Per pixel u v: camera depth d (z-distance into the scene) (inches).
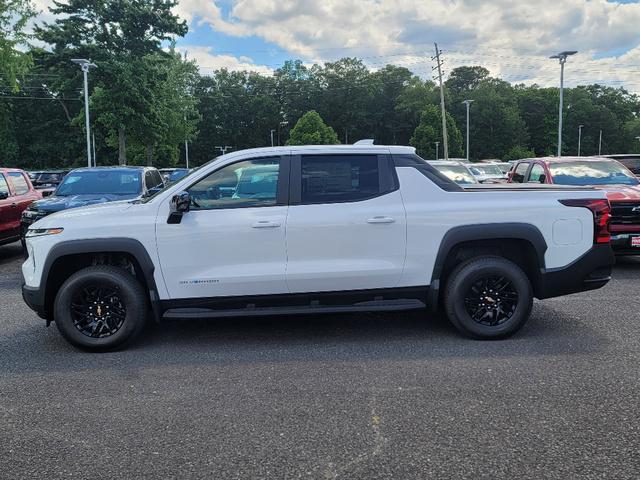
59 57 1503.4
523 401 154.6
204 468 123.5
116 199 374.0
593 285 212.4
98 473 122.3
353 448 130.9
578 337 211.8
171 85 2210.9
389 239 204.7
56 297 202.1
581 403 152.7
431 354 195.8
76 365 192.1
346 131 4404.5
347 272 203.6
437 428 139.8
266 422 145.2
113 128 1578.5
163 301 203.6
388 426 141.3
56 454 131.0
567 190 213.8
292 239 201.8
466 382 169.2
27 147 2925.7
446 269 215.6
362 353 198.7
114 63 1503.4
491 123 4220.0
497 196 209.5
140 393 166.2
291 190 205.5
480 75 4699.8
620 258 400.5
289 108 4461.1
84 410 154.9
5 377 181.3
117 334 204.1
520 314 207.8
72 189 400.5
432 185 209.9
